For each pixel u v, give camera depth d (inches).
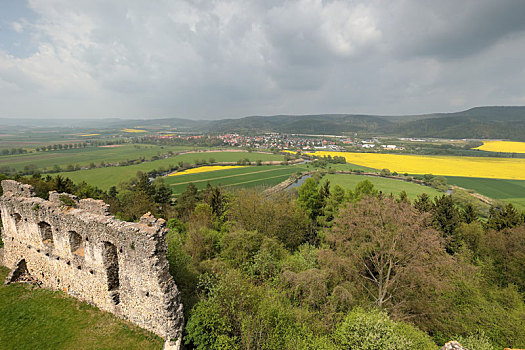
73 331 624.1
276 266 1007.6
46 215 734.5
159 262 596.7
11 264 860.0
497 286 1056.8
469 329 806.5
